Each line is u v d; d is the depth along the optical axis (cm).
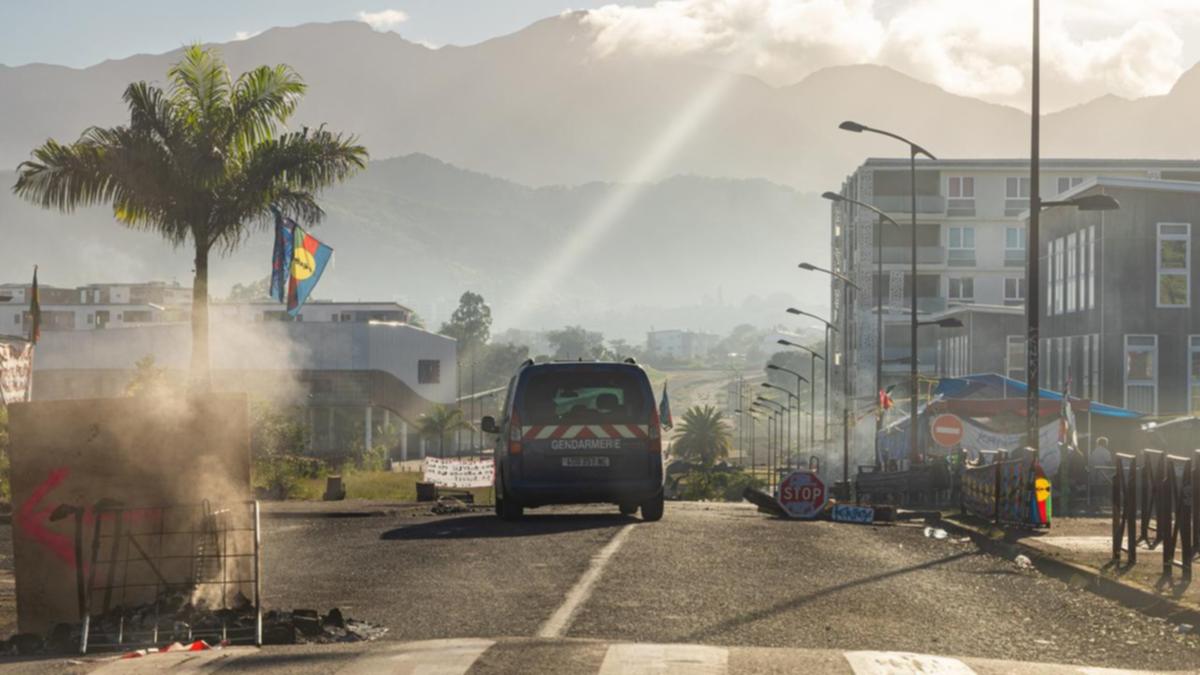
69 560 843
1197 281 5084
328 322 11244
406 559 1355
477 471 5516
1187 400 5050
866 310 9769
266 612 870
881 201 9788
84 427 848
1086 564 1394
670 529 1742
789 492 2328
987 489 2202
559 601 1022
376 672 644
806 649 739
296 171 3031
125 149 2925
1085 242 5344
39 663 705
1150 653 879
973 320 7362
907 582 1230
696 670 654
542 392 1923
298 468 3766
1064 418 3250
